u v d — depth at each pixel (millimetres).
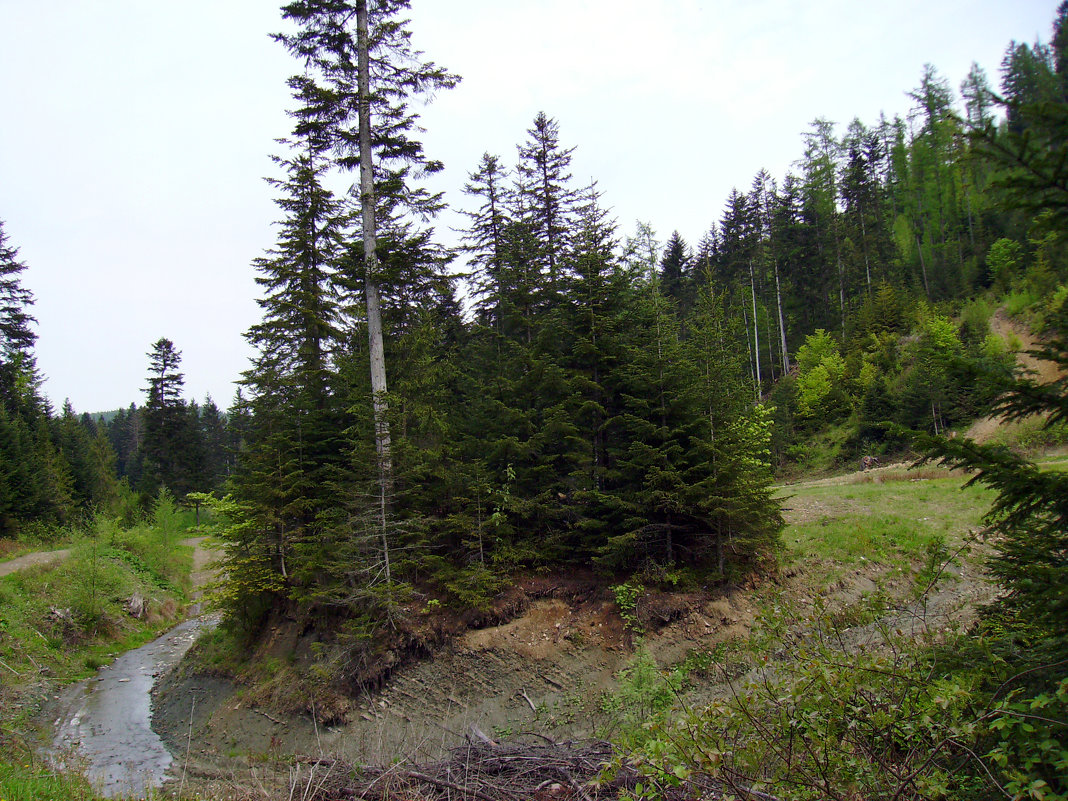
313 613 17828
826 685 4234
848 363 47188
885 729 4238
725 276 60812
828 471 40500
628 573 16344
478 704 13812
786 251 59875
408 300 21078
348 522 16047
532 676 14180
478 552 16781
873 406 40719
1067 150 3875
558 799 5777
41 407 58469
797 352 55062
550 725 12453
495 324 23188
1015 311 41031
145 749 15094
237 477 20859
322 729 14227
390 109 19594
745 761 4371
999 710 3523
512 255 21875
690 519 16344
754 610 14516
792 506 22812
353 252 19391
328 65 19062
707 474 15695
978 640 4816
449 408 20234
